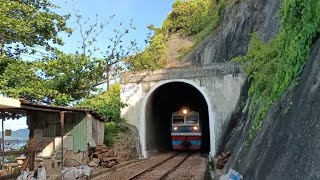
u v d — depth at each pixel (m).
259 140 7.96
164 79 22.55
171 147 31.95
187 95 31.08
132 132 22.88
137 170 16.03
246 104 16.73
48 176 13.26
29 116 17.05
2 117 13.04
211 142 20.58
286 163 5.31
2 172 11.70
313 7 6.50
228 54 29.58
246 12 28.81
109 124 22.89
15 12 18.58
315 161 4.35
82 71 21.34
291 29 7.69
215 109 20.92
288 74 7.25
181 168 16.94
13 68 17.59
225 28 31.50
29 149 12.59
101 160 17.31
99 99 24.81
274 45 12.76
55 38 20.38
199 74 21.67
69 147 16.62
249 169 7.77
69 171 13.35
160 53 39.72
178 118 26.69
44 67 19.16
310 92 5.48
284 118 6.46
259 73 12.64
